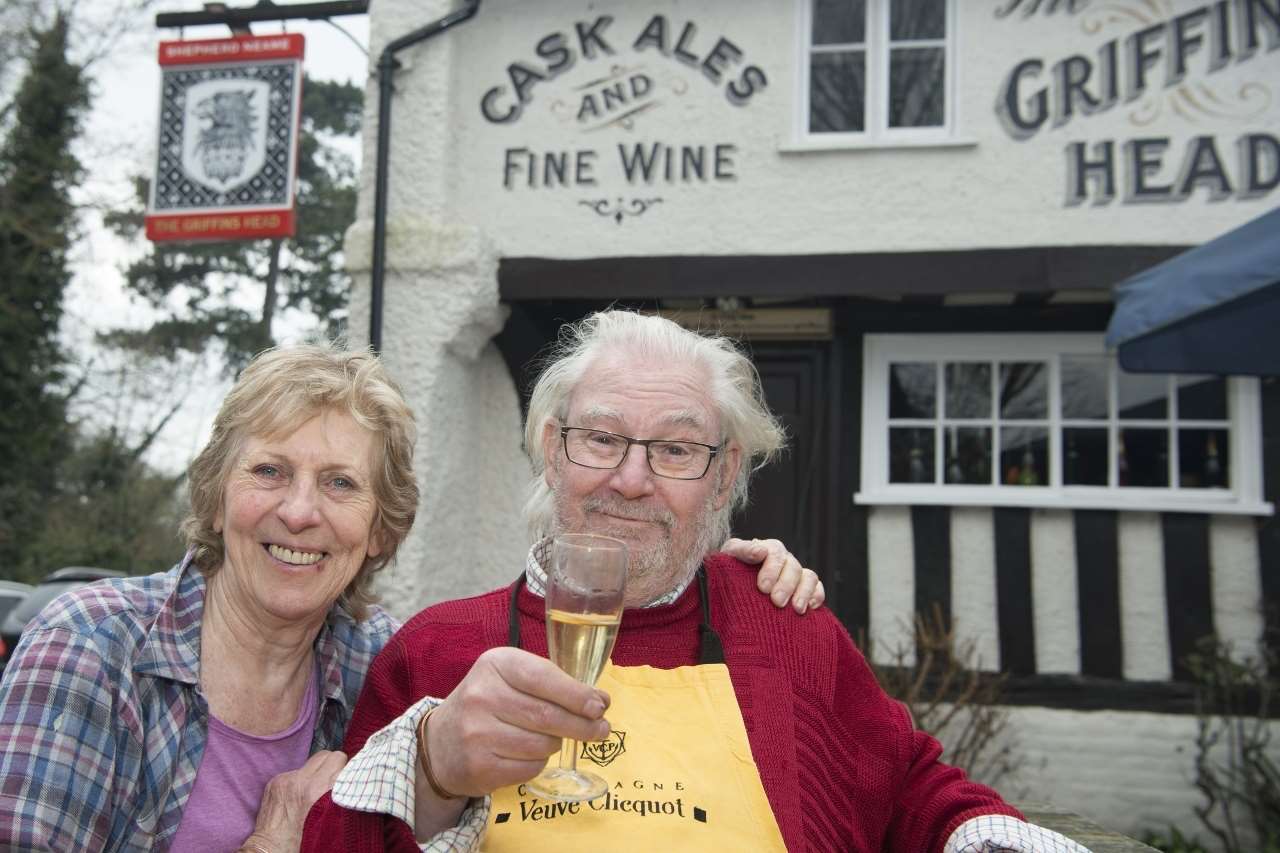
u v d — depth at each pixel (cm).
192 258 1841
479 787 119
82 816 140
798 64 485
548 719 112
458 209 498
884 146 471
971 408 498
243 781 162
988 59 471
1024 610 468
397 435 171
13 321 1196
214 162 481
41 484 1466
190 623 165
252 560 161
